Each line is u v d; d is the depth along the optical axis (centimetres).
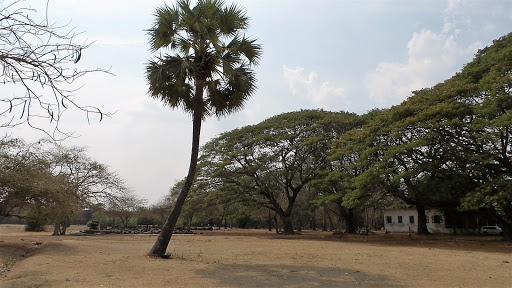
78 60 337
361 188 2341
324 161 3328
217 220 7238
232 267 1066
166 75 1285
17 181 1562
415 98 2423
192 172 1326
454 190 2294
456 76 2642
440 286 808
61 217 2144
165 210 5369
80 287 743
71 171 2822
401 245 2073
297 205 4956
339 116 3481
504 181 1947
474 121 1970
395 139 2323
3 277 903
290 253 1511
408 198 2628
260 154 3406
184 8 1308
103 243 1958
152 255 1247
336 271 1015
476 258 1386
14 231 4416
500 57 2097
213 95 1417
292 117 3591
